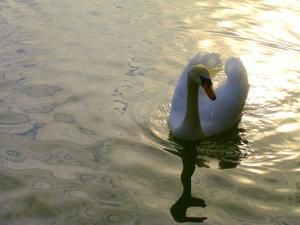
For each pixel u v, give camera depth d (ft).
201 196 11.31
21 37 17.01
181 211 10.91
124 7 19.35
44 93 14.35
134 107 13.96
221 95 13.51
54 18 18.29
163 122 13.52
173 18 18.72
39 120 13.34
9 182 11.51
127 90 14.64
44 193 11.26
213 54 13.71
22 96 14.21
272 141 13.03
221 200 11.23
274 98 14.64
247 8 19.69
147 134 13.06
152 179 11.71
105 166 12.01
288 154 12.58
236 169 12.09
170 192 11.39
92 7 19.24
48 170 11.85
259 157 12.50
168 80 15.17
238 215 10.87
